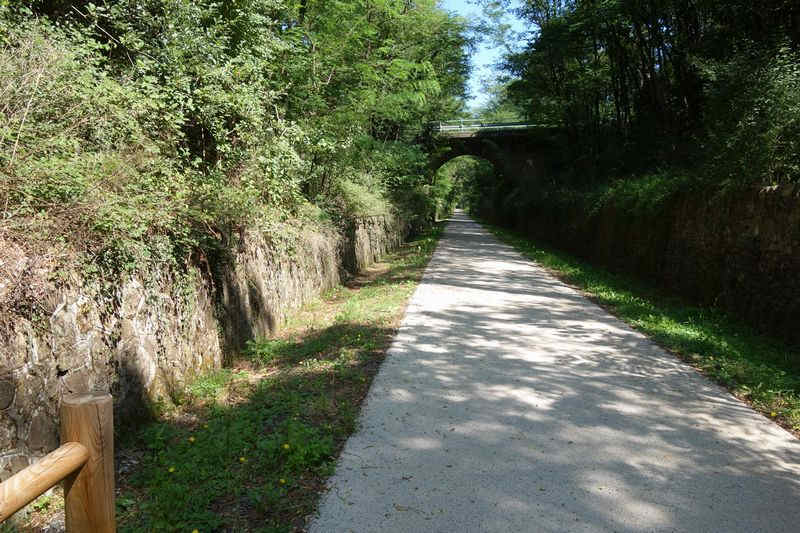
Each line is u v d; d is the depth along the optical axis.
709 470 3.63
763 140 8.82
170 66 6.37
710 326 8.30
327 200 12.49
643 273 13.91
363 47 12.46
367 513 3.02
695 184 11.22
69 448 1.56
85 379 3.89
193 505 3.07
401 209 24.12
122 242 4.37
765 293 8.27
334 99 11.91
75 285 3.92
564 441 4.02
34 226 3.67
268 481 3.38
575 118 25.81
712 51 14.43
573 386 5.29
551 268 16.02
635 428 4.30
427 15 15.94
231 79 6.85
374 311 8.93
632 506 3.15
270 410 4.55
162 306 5.06
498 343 6.89
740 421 4.52
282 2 9.51
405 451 3.80
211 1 7.64
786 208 7.93
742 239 9.10
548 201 27.39
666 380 5.56
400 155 17.78
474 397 4.91
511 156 33.88
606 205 17.83
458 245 24.06
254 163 7.20
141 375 4.59
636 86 21.52
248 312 7.12
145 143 5.39
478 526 2.91
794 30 12.09
